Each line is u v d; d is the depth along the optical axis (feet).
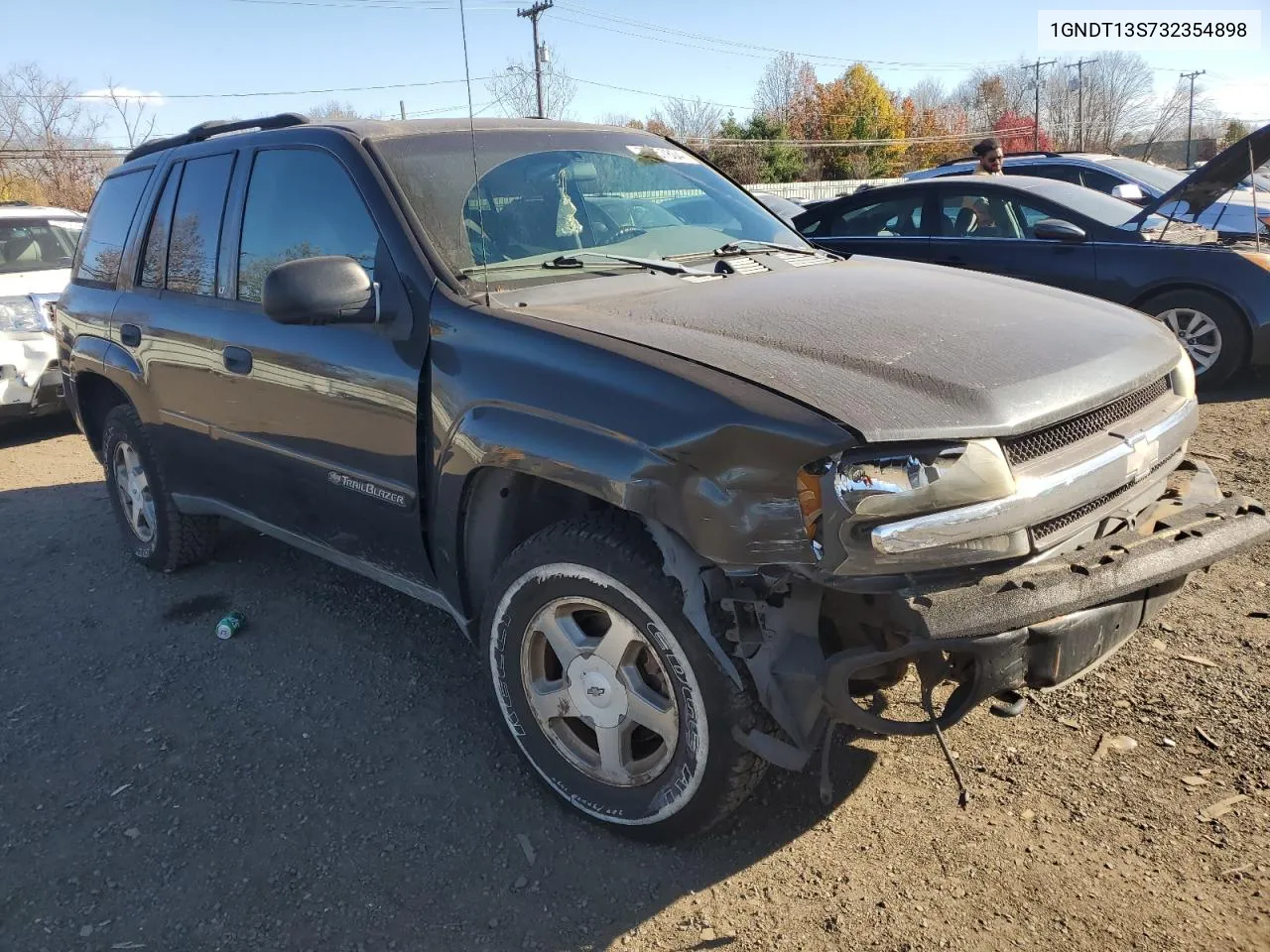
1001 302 9.48
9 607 14.69
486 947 7.71
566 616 8.79
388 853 8.83
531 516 9.33
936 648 6.66
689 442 7.23
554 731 9.08
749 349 7.97
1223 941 7.23
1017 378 7.64
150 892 8.52
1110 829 8.45
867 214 26.76
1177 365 9.27
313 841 9.05
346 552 11.31
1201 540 8.00
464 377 8.80
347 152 10.57
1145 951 7.20
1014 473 7.21
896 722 7.11
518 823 9.14
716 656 7.47
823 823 8.78
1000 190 24.44
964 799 7.00
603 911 7.98
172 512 14.64
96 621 14.01
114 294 14.56
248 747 10.63
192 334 12.40
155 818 9.51
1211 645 11.22
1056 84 199.21
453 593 9.71
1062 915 7.57
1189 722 9.83
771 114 190.39
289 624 13.56
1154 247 22.34
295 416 10.94
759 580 7.29
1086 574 7.21
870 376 7.50
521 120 12.21
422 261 9.58
